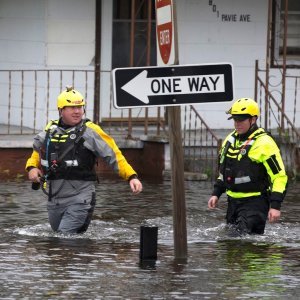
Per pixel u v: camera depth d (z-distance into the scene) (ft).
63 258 92.17
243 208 108.27
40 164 107.34
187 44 179.52
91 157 105.70
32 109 175.42
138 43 179.52
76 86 173.78
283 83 168.25
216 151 163.94
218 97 87.04
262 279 84.33
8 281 82.28
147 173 161.89
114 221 115.34
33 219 115.75
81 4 173.17
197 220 117.39
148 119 178.40
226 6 180.65
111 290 79.51
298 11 185.78
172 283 82.17
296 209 127.65
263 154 106.73
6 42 180.04
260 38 182.19
